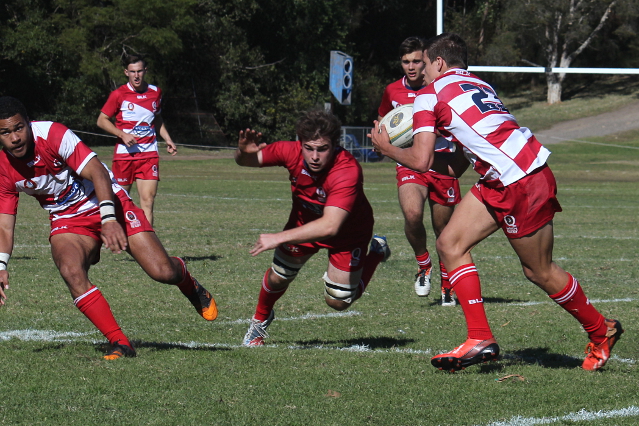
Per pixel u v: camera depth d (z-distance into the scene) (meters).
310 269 30.84
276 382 13.90
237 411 12.11
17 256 31.52
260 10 164.88
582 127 192.12
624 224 50.06
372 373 14.76
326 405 12.56
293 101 164.88
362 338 18.72
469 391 13.57
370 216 16.34
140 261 16.00
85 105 142.75
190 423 11.48
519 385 14.04
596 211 58.97
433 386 13.87
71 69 142.00
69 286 15.52
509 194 14.37
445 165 22.97
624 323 20.52
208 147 148.50
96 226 16.25
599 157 148.50
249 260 32.25
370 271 17.47
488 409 12.50
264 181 87.75
